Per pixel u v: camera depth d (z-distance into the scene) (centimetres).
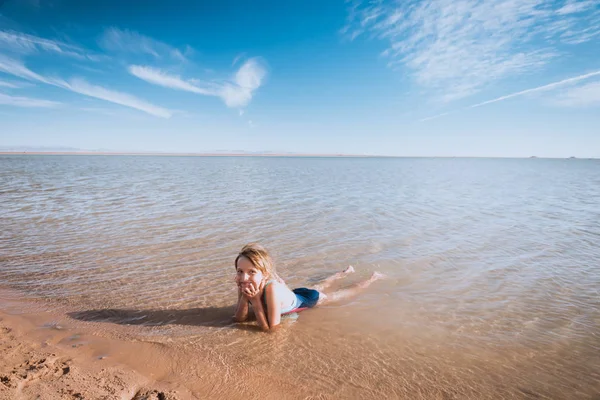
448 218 1023
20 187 1652
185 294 479
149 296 468
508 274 570
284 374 303
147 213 1050
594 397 281
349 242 759
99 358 313
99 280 520
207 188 1767
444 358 335
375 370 313
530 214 1095
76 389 262
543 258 650
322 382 293
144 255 648
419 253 684
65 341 343
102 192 1530
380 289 509
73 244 707
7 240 726
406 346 355
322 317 419
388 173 3566
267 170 3881
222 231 839
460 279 549
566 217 1046
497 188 1952
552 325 402
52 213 1026
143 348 336
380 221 974
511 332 385
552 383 298
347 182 2270
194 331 377
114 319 398
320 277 566
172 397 262
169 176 2633
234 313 425
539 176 3334
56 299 448
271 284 382
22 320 384
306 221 964
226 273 563
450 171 4344
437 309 444
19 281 506
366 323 404
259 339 363
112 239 751
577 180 2752
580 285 522
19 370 284
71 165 4353
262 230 855
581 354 342
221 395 271
